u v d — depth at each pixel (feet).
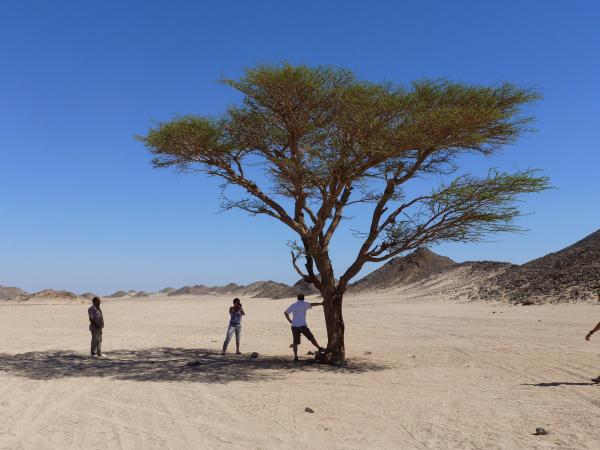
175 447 22.41
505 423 25.39
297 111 45.78
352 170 45.09
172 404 30.76
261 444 22.81
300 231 48.91
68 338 70.08
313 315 127.95
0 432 24.70
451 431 24.30
